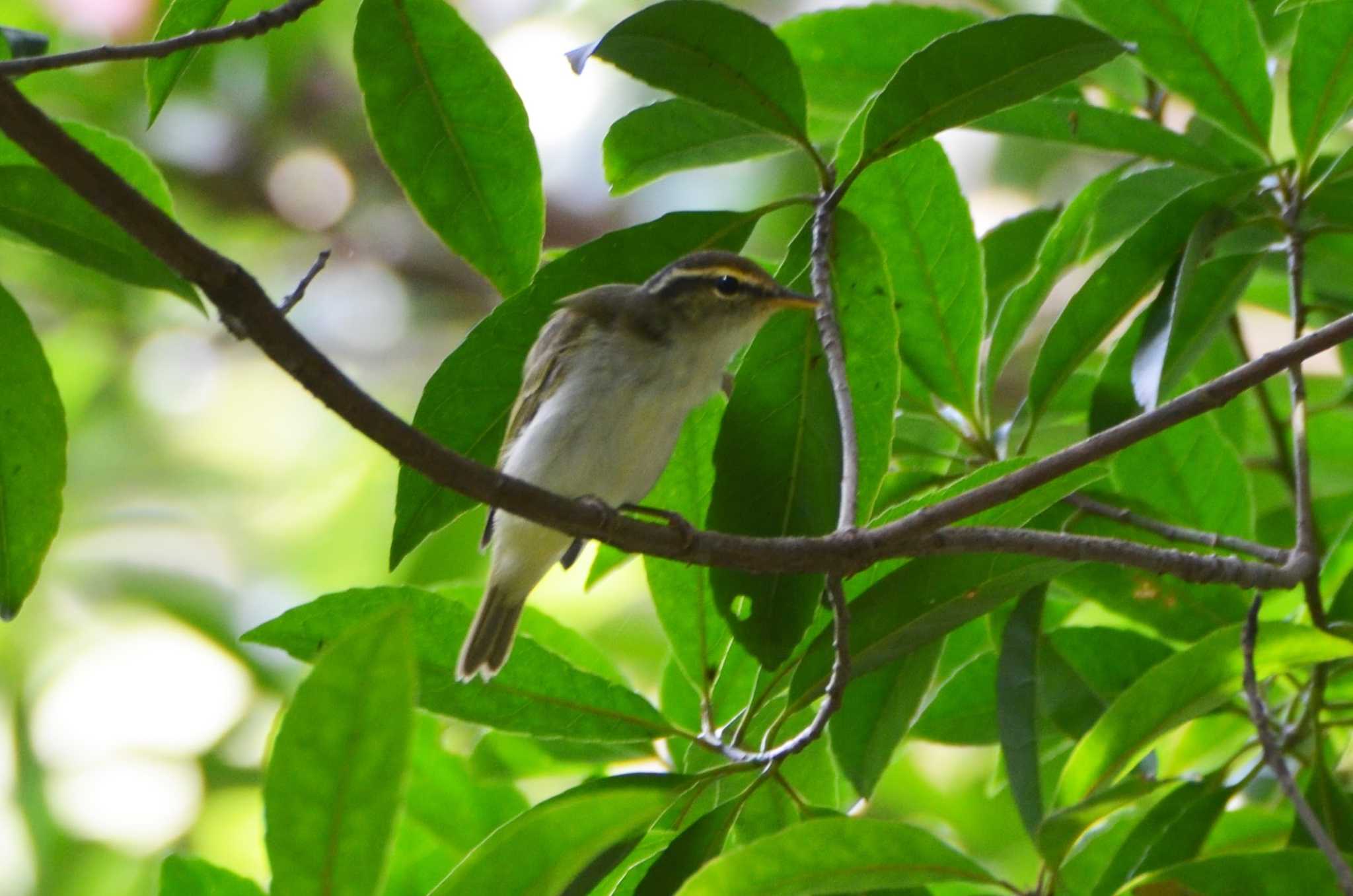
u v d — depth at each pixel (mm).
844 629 7988
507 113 9055
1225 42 9719
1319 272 12398
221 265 6273
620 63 8398
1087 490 10453
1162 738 8906
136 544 19000
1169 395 10320
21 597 8883
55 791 16219
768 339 9219
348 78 19953
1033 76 8414
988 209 18625
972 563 8352
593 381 9969
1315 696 9289
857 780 9258
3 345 8523
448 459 7047
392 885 10359
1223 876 7723
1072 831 7941
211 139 19688
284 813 5695
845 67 11781
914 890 8734
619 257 9023
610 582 17484
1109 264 9719
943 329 10391
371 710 5586
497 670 8930
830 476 9125
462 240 9328
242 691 17031
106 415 20266
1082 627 10289
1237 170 10422
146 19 17484
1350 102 9586
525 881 6730
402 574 17641
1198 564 8070
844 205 10086
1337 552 10852
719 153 10266
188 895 8367
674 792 7523
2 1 17281
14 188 8461
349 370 20078
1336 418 12844
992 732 10789
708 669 9469
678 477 10367
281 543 19328
